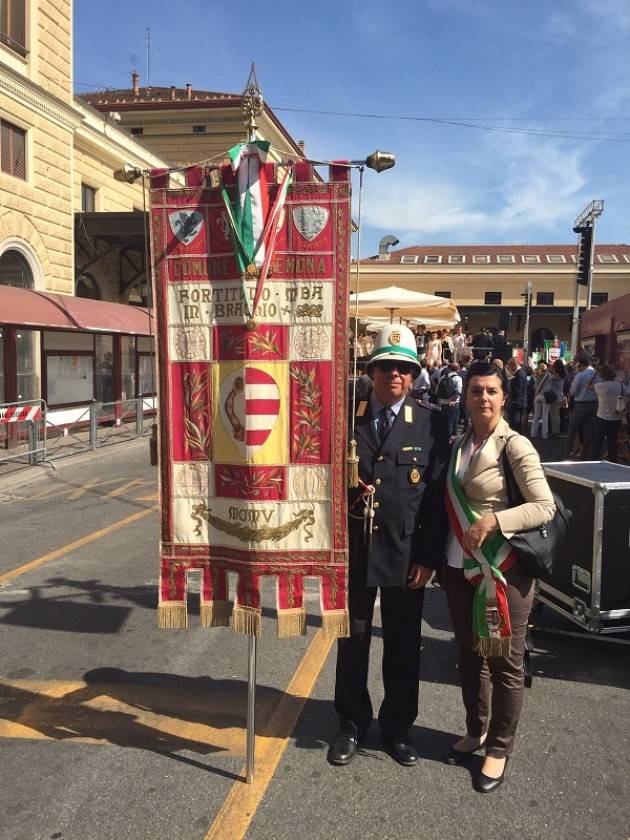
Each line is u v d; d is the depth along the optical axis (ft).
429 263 139.23
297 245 8.80
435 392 44.52
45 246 53.26
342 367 8.87
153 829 8.48
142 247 65.72
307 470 9.07
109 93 122.83
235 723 10.93
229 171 8.80
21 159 50.52
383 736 10.21
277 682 12.37
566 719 11.07
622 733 10.66
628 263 133.69
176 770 9.67
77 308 46.29
